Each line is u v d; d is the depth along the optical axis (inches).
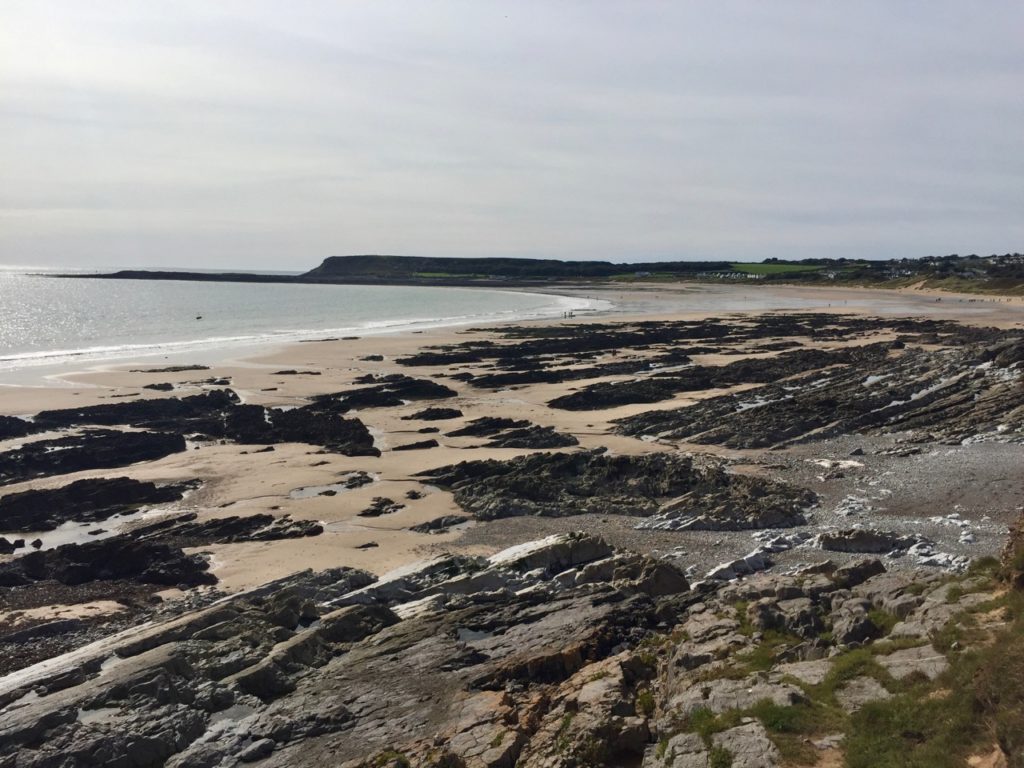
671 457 2023.9
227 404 2834.6
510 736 772.6
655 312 6550.2
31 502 1792.6
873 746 624.1
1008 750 555.5
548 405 2837.1
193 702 941.2
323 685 976.3
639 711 793.6
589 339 4527.6
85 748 844.6
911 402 2511.1
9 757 839.1
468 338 4746.6
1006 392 2466.8
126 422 2566.4
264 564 1477.6
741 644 887.1
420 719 864.3
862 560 1216.8
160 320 5797.2
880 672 736.3
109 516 1770.4
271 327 5403.5
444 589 1288.1
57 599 1362.0
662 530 1566.2
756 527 1558.8
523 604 1177.4
